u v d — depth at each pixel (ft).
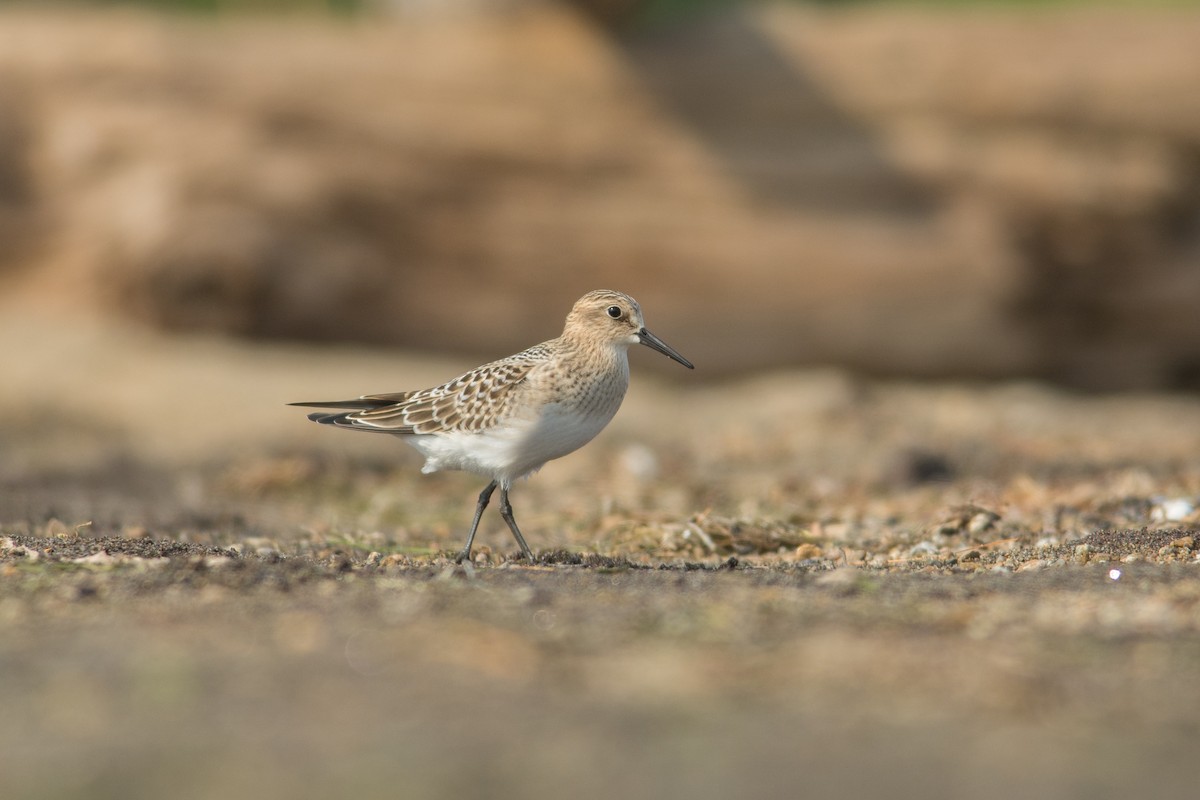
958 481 39.83
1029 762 14.51
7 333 60.34
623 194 62.34
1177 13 64.03
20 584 21.67
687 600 20.94
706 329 62.39
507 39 62.90
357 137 62.44
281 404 54.70
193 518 34.58
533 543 32.27
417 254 62.59
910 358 62.90
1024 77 62.34
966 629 19.36
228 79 62.85
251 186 61.31
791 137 62.54
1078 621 19.76
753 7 66.23
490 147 62.34
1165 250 63.16
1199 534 27.07
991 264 62.23
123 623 19.29
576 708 16.03
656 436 51.55
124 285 61.46
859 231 62.28
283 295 61.36
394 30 64.75
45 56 63.16
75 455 46.42
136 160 61.98
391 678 16.98
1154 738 15.21
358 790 13.75
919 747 14.90
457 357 63.10
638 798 13.61
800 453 46.70
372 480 42.80
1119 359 63.77
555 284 62.69
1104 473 39.11
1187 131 62.69
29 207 63.00
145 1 78.84
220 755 14.58
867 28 63.16
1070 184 62.18
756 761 14.52
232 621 19.43
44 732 15.21
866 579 22.58
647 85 62.23
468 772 14.19
